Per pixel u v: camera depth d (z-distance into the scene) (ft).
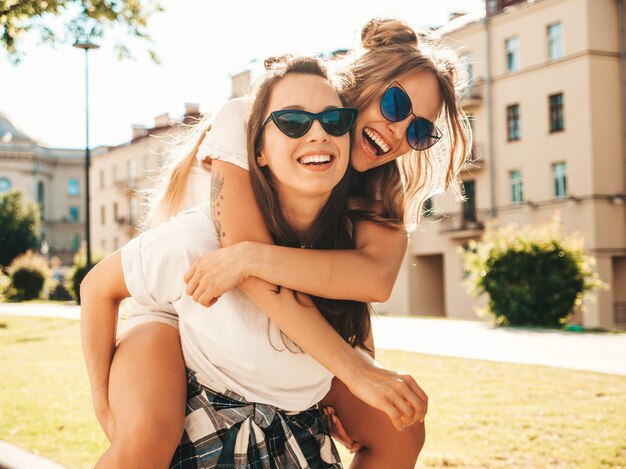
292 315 5.17
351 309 5.74
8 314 76.74
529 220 98.48
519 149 100.32
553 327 54.85
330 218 5.71
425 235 109.50
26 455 14.46
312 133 5.02
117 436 5.08
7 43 23.59
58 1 23.49
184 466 5.38
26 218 208.95
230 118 5.74
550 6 95.91
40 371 28.89
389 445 6.24
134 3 25.40
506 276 56.95
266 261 5.11
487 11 108.78
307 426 5.88
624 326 92.99
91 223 204.54
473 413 18.70
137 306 6.02
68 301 128.88
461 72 6.62
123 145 187.83
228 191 5.45
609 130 92.53
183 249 5.34
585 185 92.32
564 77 94.73
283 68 5.28
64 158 250.78
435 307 112.16
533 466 13.66
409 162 6.74
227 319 5.32
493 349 34.47
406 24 6.40
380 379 5.17
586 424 17.16
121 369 5.33
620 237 92.53
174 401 5.24
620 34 93.25
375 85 5.93
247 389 5.51
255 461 5.43
